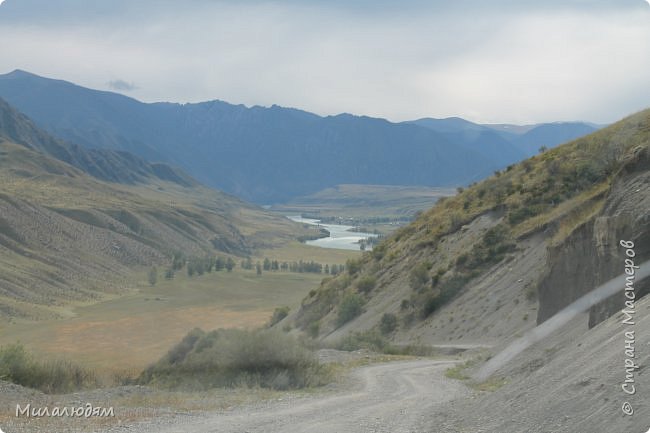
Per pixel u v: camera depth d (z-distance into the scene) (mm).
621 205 17859
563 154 47094
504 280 37281
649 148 19109
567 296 24328
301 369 20516
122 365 31672
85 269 151750
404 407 14586
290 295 123125
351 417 13305
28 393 15750
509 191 48688
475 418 11719
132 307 103500
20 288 113750
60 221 182125
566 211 38375
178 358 25031
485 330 33531
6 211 163375
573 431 9008
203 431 11656
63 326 76875
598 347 11461
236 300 113375
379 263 55906
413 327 40688
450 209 54781
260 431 11727
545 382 11695
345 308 48875
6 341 60688
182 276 158375
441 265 45281
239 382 19484
